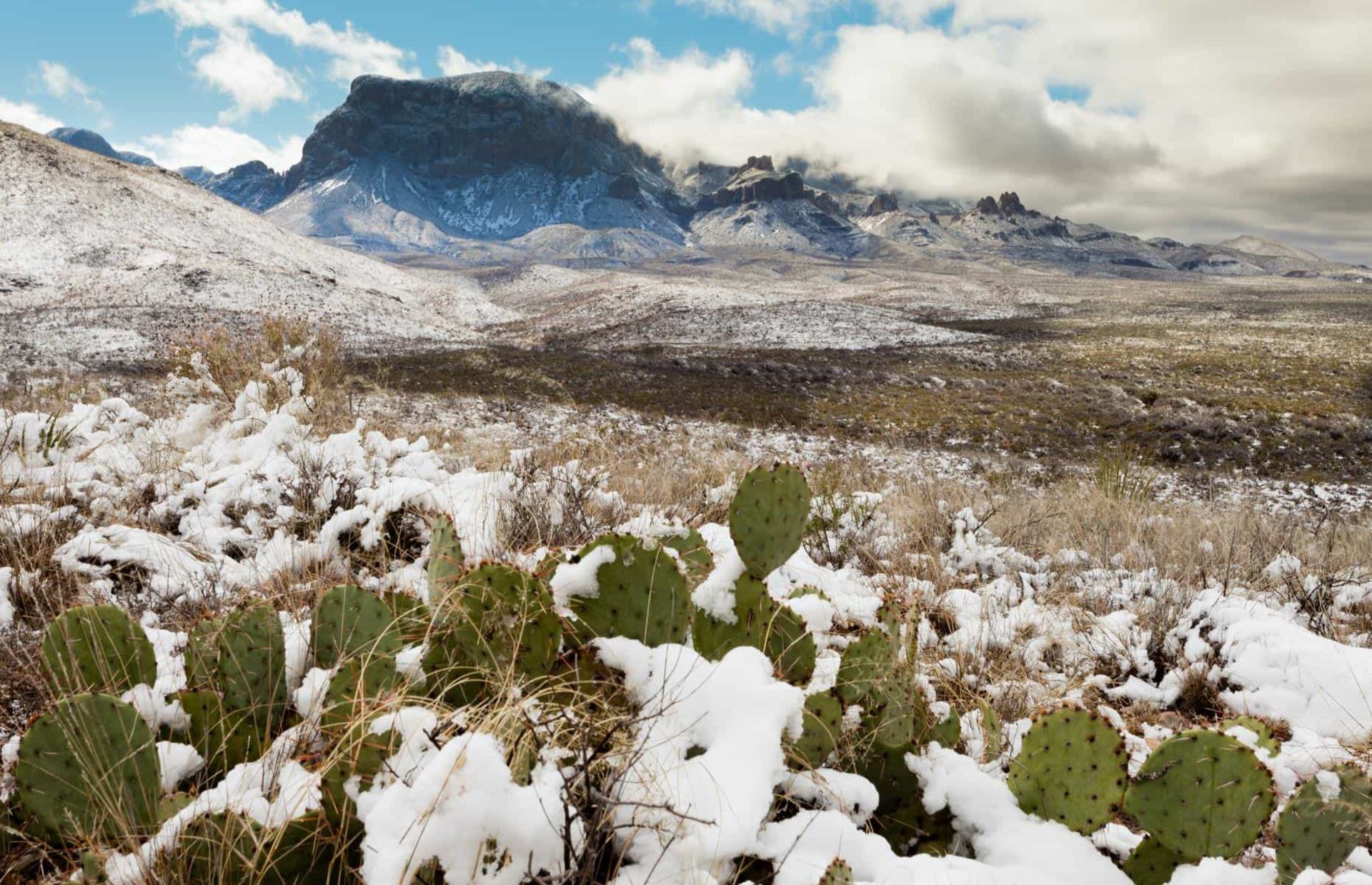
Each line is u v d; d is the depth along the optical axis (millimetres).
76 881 1284
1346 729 2617
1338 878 1615
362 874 1170
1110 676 3207
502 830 1131
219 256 54156
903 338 49469
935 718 1966
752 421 23656
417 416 13984
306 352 7973
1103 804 1538
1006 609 3719
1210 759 1528
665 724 1464
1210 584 4230
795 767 1567
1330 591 4199
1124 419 24844
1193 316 68000
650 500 5020
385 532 3791
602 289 79500
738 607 1914
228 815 1290
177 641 2492
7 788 1654
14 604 2926
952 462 17062
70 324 34531
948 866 1412
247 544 3955
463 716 1380
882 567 4363
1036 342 47812
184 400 7055
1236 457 20797
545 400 22781
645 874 1203
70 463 4664
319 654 1881
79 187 58875
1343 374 33656
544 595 1625
